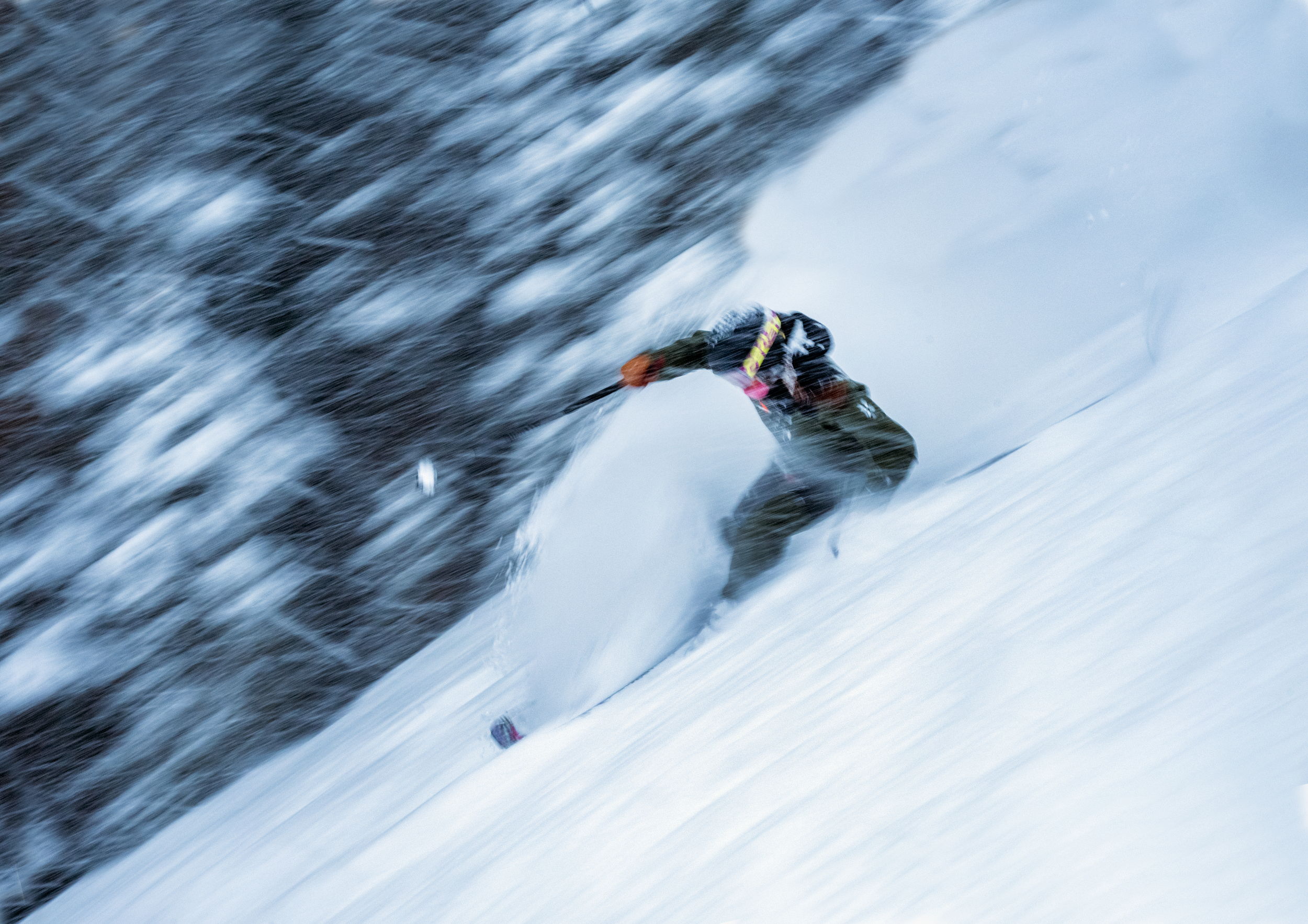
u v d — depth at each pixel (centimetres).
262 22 2144
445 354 1565
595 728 513
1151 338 639
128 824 1180
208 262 1803
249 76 2064
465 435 1456
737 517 587
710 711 434
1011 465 533
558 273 1606
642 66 1955
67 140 2039
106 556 1455
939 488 565
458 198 1811
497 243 1705
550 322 1546
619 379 1389
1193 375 505
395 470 1458
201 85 2077
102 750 1267
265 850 669
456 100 1997
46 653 1355
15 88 2127
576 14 2117
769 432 624
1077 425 539
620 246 1602
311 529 1417
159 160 1988
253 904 580
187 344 1691
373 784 670
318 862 584
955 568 432
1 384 1702
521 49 2077
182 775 1238
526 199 1769
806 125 1650
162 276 1794
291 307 1700
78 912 834
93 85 2080
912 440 575
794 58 1805
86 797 1230
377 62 2092
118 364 1670
